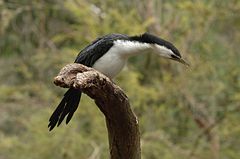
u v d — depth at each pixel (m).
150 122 14.79
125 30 13.84
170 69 15.05
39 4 16.27
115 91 5.51
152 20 13.98
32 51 17.36
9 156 13.95
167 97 14.53
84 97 13.76
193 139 14.89
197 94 14.89
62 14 17.27
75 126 14.03
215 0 14.29
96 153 13.28
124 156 5.91
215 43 15.30
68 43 16.80
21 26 17.52
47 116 14.04
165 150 14.02
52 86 15.64
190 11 13.98
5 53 17.56
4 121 15.88
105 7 14.81
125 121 5.72
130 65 15.28
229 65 14.76
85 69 5.50
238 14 14.29
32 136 14.36
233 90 14.70
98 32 14.06
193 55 14.55
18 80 17.39
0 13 15.95
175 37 15.19
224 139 14.79
